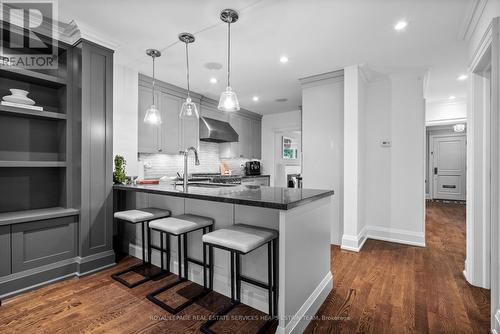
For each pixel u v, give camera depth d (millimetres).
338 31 2426
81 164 2432
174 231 1878
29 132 2455
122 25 2355
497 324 1557
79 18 2244
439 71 3439
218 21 2283
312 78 3631
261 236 1641
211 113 4914
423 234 3422
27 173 2443
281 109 5793
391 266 2732
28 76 2254
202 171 5148
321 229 2070
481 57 1969
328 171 3535
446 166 7250
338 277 2467
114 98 3207
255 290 1921
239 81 3891
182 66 3322
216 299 2027
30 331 1625
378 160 3713
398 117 3582
